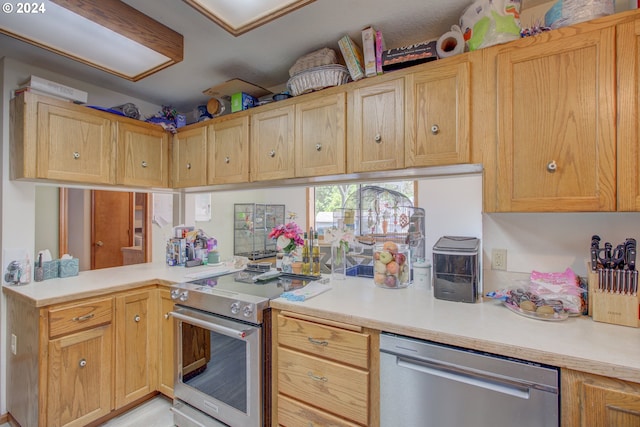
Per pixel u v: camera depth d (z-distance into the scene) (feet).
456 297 4.79
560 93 3.89
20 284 6.23
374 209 7.43
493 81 4.36
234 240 14.46
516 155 4.17
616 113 3.59
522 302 4.18
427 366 3.72
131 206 13.19
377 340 4.04
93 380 5.93
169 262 8.50
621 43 3.57
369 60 5.27
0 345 6.18
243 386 5.01
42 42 5.07
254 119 6.78
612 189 3.60
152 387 6.88
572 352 3.06
